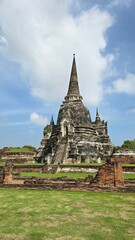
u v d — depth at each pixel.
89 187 22.55
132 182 27.00
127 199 18.50
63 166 47.09
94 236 10.54
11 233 10.96
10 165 27.86
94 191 22.20
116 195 20.23
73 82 72.75
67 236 10.56
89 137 62.22
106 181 22.58
